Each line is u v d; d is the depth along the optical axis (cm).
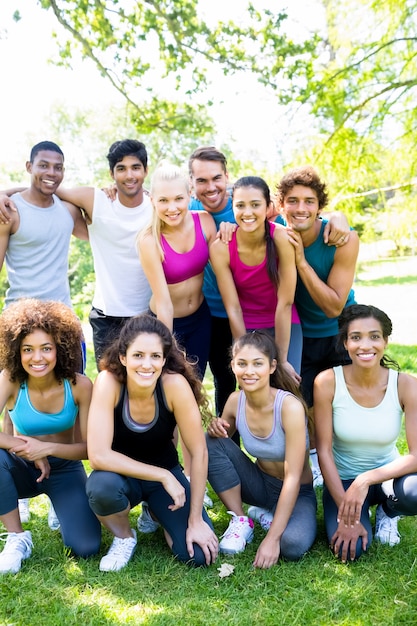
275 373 327
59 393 317
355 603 257
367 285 1895
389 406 313
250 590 271
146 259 355
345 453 327
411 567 282
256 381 304
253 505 343
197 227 366
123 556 294
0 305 1548
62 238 407
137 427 306
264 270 363
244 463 332
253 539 324
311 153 1018
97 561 300
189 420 302
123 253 416
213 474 325
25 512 350
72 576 284
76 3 1130
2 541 328
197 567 293
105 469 293
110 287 423
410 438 305
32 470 319
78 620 249
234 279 373
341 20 1013
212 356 424
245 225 338
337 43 1031
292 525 299
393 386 313
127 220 412
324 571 284
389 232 1026
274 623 245
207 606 258
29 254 398
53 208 403
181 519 303
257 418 319
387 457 327
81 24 1177
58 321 306
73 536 303
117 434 311
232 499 326
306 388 424
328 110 1001
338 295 383
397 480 300
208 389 715
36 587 274
